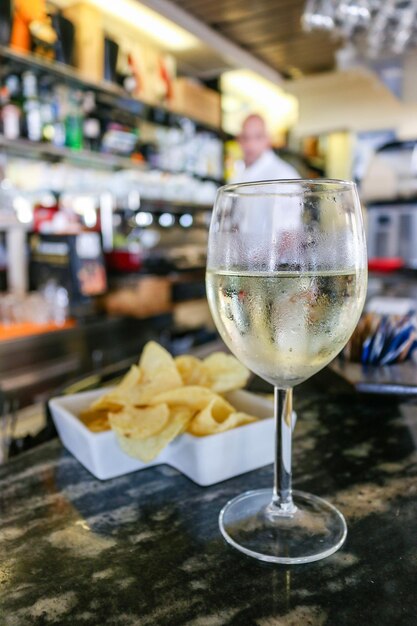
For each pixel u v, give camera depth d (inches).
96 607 12.6
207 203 172.2
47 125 107.2
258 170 128.2
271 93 205.5
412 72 187.3
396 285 99.0
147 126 147.3
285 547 14.8
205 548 15.1
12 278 96.7
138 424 18.7
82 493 18.6
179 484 19.3
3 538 15.6
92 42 109.5
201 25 143.9
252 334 15.2
